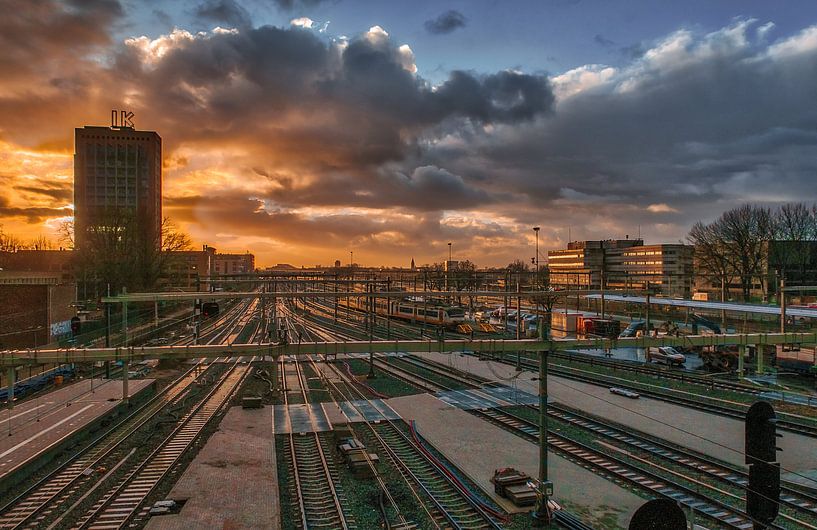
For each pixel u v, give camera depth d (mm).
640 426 25031
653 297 58750
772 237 77375
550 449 22344
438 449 22297
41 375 35625
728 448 21516
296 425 26219
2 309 46406
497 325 71438
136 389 32750
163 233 75312
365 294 27641
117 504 16828
